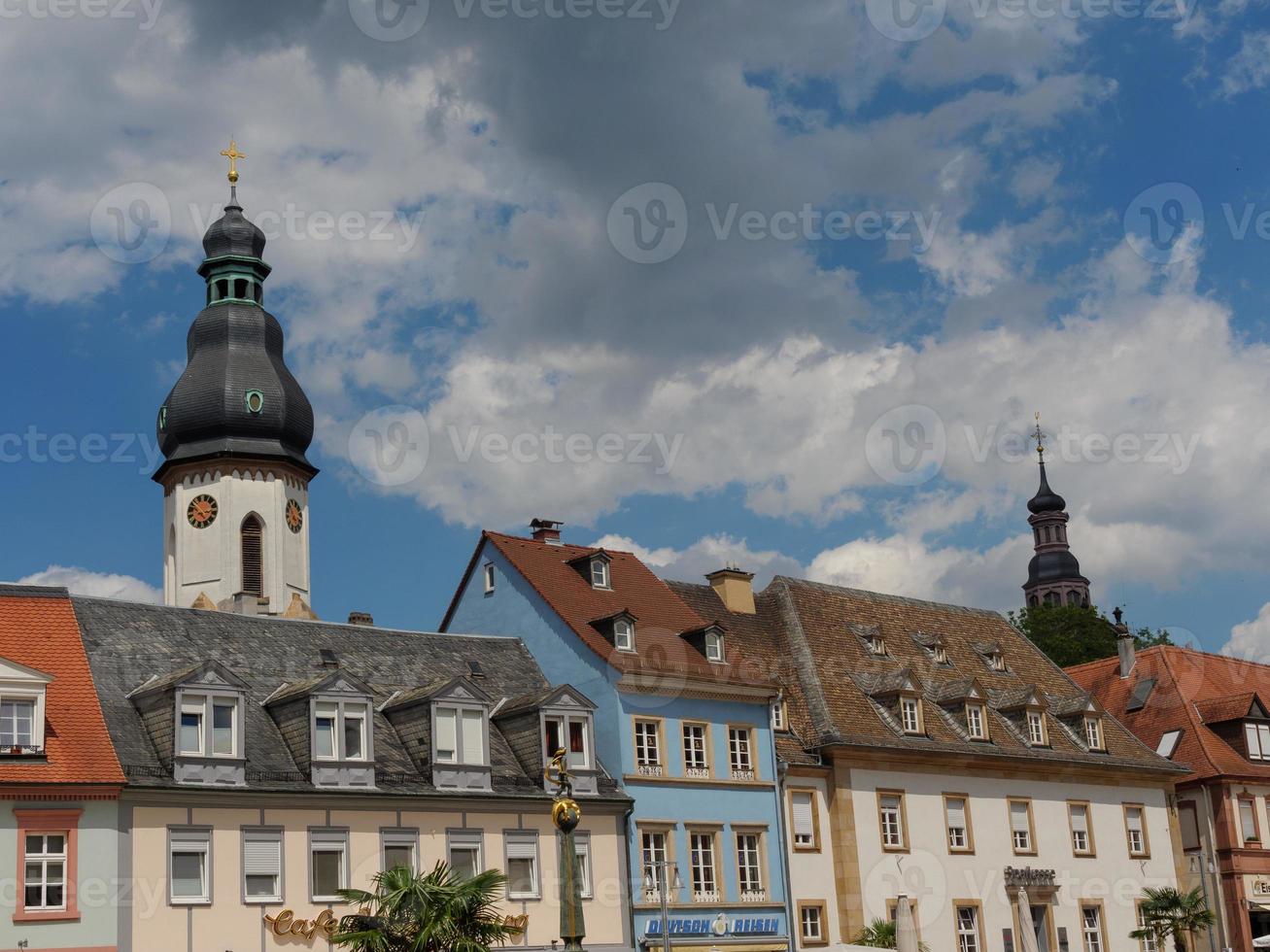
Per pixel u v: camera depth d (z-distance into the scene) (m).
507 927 41.84
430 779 48.00
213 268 95.75
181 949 42.16
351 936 37.66
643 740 54.03
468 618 60.38
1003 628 76.88
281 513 92.56
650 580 61.91
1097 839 68.12
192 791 43.09
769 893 55.72
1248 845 73.44
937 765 62.38
